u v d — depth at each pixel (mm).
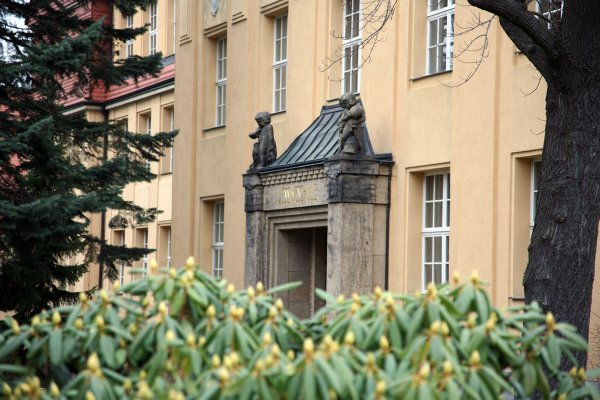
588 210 14867
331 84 27516
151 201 42938
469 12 22797
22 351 9891
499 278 21625
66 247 21719
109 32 24391
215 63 34312
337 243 23938
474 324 8141
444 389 7387
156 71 25078
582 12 14523
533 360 8430
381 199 24328
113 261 24188
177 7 35969
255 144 27812
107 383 7820
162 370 7941
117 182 22906
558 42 14664
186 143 34906
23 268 21859
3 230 20578
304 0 28516
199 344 8023
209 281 8695
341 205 23859
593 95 14805
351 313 8422
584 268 14891
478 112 22359
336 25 27453
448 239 23594
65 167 21750
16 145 20547
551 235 14922
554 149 15000
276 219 27016
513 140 21469
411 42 24469
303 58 28469
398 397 7207
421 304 8195
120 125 24094
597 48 14664
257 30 31109
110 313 8477
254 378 7230
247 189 27562
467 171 22562
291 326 8586
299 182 25672
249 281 27453
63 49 21000
